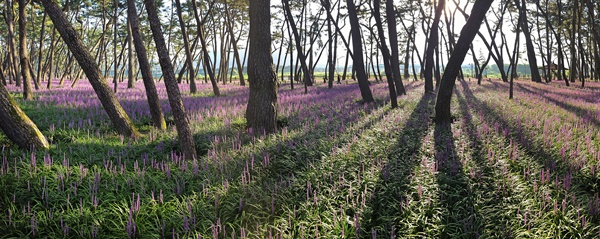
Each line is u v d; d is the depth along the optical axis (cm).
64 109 1427
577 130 1022
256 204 545
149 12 782
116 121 1042
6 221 489
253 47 1108
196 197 570
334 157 748
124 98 2012
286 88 3325
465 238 453
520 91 2531
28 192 576
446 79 1165
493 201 556
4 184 585
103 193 589
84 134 1043
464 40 1131
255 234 468
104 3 3844
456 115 1357
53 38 2995
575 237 454
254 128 1116
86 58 998
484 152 793
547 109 1459
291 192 604
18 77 3119
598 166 688
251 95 1128
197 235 443
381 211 534
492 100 1892
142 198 562
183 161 721
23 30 1942
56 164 698
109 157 783
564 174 659
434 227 476
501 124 1120
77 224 493
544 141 859
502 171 646
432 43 2298
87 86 3428
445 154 773
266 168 729
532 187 590
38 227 482
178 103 812
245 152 827
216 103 1778
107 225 493
